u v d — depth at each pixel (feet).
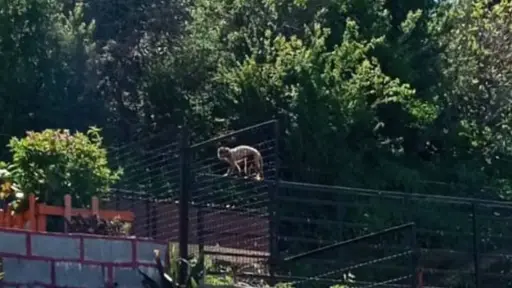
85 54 88.07
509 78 94.89
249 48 87.81
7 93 82.17
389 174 82.53
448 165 88.89
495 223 60.64
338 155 80.02
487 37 97.14
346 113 81.25
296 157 79.15
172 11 93.66
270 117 80.53
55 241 28.81
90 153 42.60
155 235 45.27
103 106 87.97
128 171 53.26
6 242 28.04
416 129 88.02
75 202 41.19
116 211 41.70
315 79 80.79
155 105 88.17
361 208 65.26
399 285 44.68
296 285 47.14
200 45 89.40
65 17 92.53
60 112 84.99
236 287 40.16
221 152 57.31
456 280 58.95
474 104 94.07
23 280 28.09
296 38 88.07
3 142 79.56
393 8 97.35
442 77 92.89
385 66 89.40
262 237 45.57
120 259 29.89
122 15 95.71
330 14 91.91
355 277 51.16
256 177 50.39
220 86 85.10
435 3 98.37
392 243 59.31
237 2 90.53
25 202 37.86
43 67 84.58
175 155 55.31
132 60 90.53
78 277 29.04
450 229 62.80
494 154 90.63
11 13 83.35
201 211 43.78
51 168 40.88
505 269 58.49
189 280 31.60
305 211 63.77
